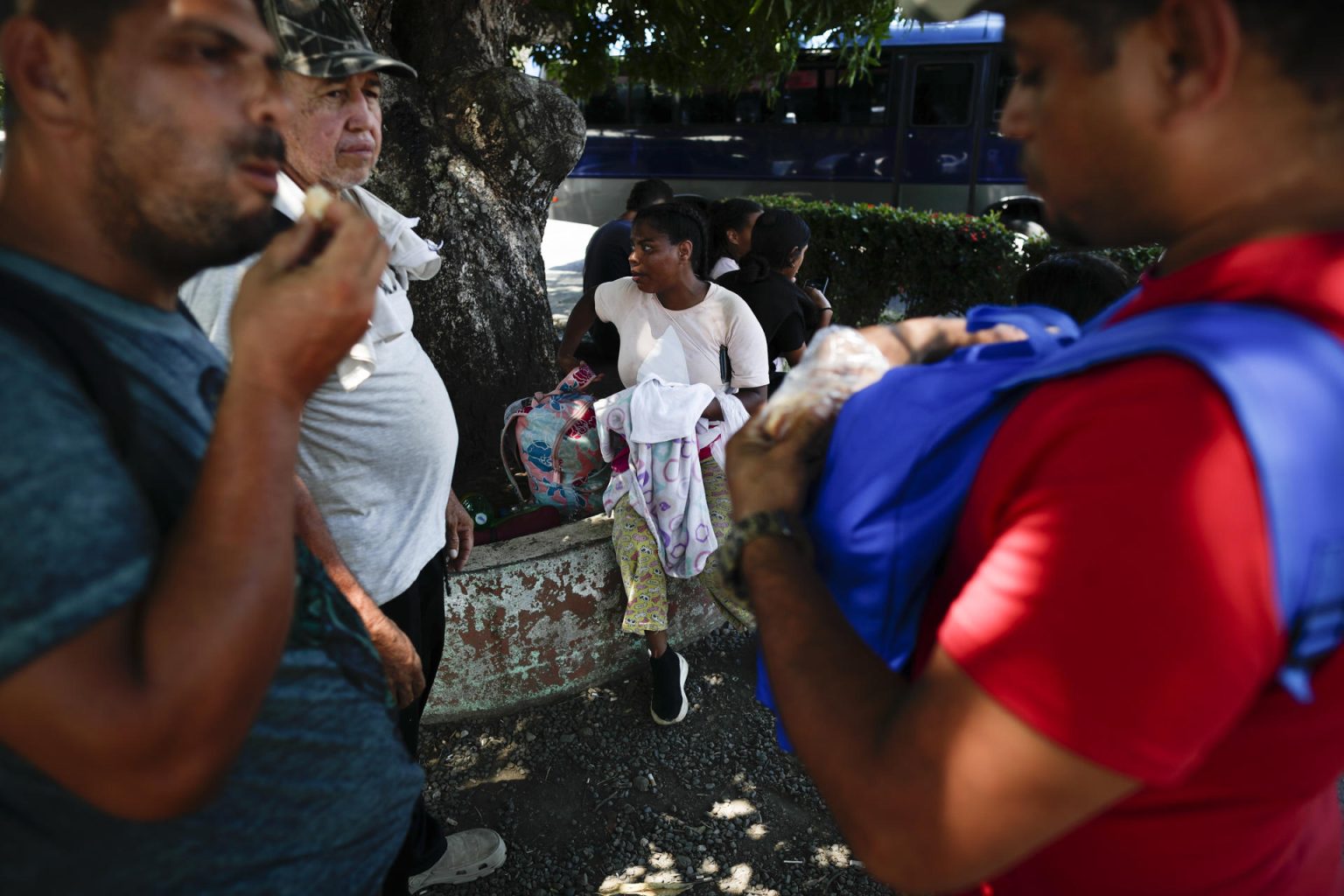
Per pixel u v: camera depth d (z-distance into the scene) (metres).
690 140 11.79
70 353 0.73
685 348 3.06
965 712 0.61
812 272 7.75
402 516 1.87
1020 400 0.69
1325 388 0.56
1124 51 0.61
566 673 2.92
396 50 3.65
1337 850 0.88
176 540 0.71
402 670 1.57
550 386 3.82
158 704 0.65
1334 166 0.61
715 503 2.86
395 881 1.88
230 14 0.75
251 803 0.88
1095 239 0.70
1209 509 0.54
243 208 0.79
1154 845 0.73
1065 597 0.57
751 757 2.75
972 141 10.61
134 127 0.73
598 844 2.44
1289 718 0.66
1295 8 0.58
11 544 0.62
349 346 0.77
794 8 4.39
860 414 0.83
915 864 0.66
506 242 3.62
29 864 0.77
